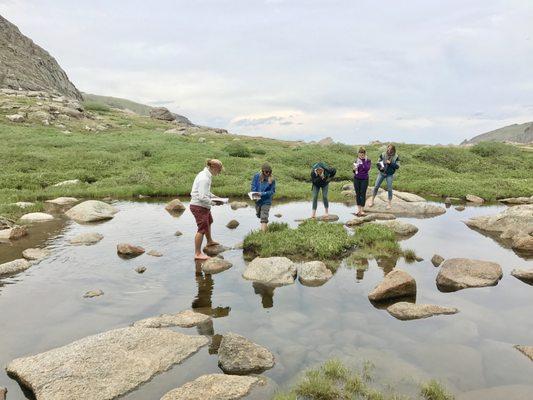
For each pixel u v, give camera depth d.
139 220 15.21
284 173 29.86
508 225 13.60
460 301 7.64
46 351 5.69
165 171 28.64
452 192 23.12
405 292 7.87
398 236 12.93
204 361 5.57
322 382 4.88
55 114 58.00
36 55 120.06
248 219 15.36
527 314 7.05
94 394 4.77
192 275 9.09
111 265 9.75
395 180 28.20
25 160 29.23
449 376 5.09
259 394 4.78
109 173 27.67
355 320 6.78
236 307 7.33
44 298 7.75
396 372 5.18
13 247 11.30
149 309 7.27
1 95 68.56
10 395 4.86
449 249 11.35
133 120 79.62
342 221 15.21
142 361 5.43
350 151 40.88
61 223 14.46
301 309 7.25
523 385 4.87
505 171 33.28
